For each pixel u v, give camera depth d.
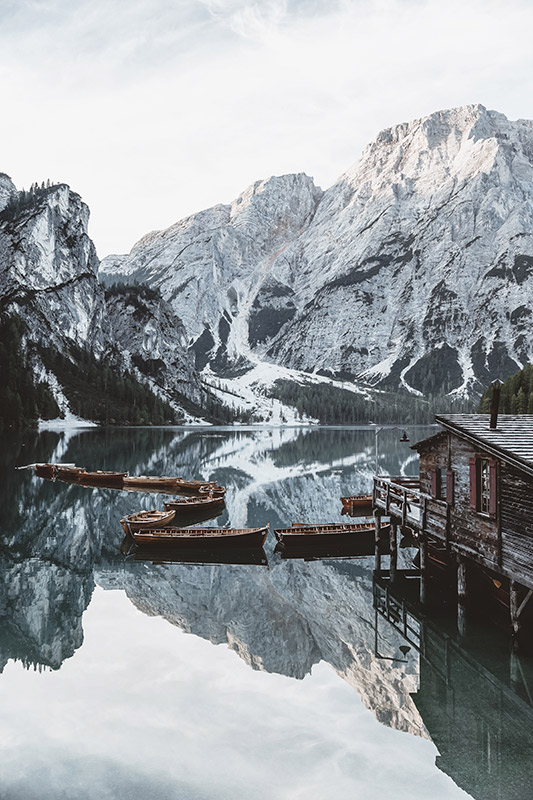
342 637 26.89
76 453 123.12
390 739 18.30
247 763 16.97
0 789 15.83
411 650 25.31
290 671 23.20
